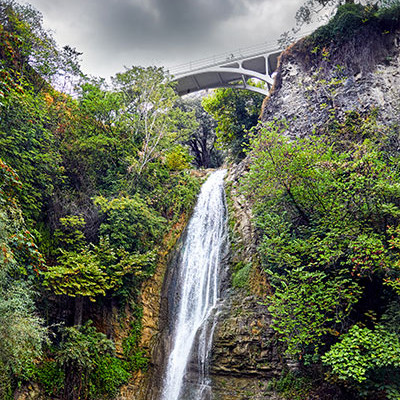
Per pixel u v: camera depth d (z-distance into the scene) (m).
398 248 8.59
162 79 20.69
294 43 19.83
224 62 26.83
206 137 35.16
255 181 11.63
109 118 18.56
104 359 11.84
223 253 14.85
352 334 8.17
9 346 7.51
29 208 12.35
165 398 11.65
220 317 12.23
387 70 15.83
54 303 12.00
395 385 7.75
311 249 9.58
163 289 15.28
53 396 10.22
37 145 13.46
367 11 17.14
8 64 13.32
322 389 9.43
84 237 13.05
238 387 10.58
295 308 8.77
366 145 12.06
